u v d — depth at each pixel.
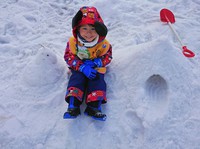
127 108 2.45
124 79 2.64
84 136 2.32
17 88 2.75
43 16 3.83
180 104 2.41
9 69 3.01
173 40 3.28
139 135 2.30
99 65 2.59
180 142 2.22
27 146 2.28
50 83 2.73
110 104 2.52
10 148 2.26
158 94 2.52
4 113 2.53
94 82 2.48
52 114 2.50
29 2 4.04
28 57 3.17
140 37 3.36
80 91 2.45
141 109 2.38
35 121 2.45
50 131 2.36
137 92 2.49
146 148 2.21
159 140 2.23
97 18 2.50
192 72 2.74
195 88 2.58
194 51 3.13
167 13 3.54
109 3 3.88
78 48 2.57
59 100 2.60
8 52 3.25
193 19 3.66
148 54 2.62
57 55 3.06
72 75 2.57
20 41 3.41
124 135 2.31
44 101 2.61
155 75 2.56
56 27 3.66
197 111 2.43
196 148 2.20
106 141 2.29
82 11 2.49
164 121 2.29
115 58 2.91
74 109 2.34
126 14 3.76
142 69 2.58
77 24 2.48
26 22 3.69
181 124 2.31
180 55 2.75
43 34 3.53
